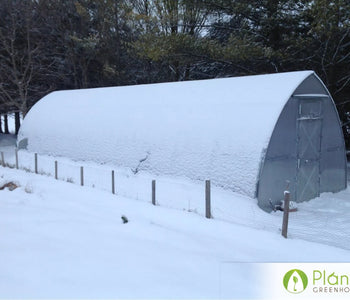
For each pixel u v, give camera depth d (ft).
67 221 24.02
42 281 15.10
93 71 114.42
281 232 24.70
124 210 28.30
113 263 17.30
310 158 39.63
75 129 57.67
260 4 69.92
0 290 14.15
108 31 106.42
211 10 76.64
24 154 64.13
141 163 45.39
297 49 65.46
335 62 62.64
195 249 19.84
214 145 38.78
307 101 38.93
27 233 21.30
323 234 27.07
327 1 51.19
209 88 47.34
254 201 33.91
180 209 31.65
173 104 47.85
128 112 52.21
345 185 45.21
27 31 92.53
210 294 14.56
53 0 101.45
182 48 69.82
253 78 44.93
